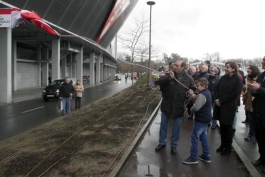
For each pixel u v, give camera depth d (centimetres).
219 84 541
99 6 2736
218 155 543
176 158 526
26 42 2791
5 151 582
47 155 534
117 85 3931
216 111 554
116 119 900
